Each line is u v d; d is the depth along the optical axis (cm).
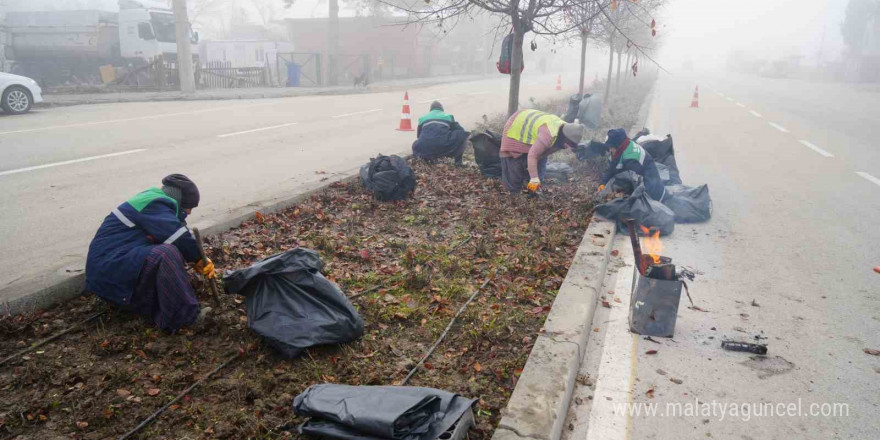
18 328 364
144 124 1294
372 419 258
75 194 698
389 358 357
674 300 395
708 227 667
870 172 988
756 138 1377
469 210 671
